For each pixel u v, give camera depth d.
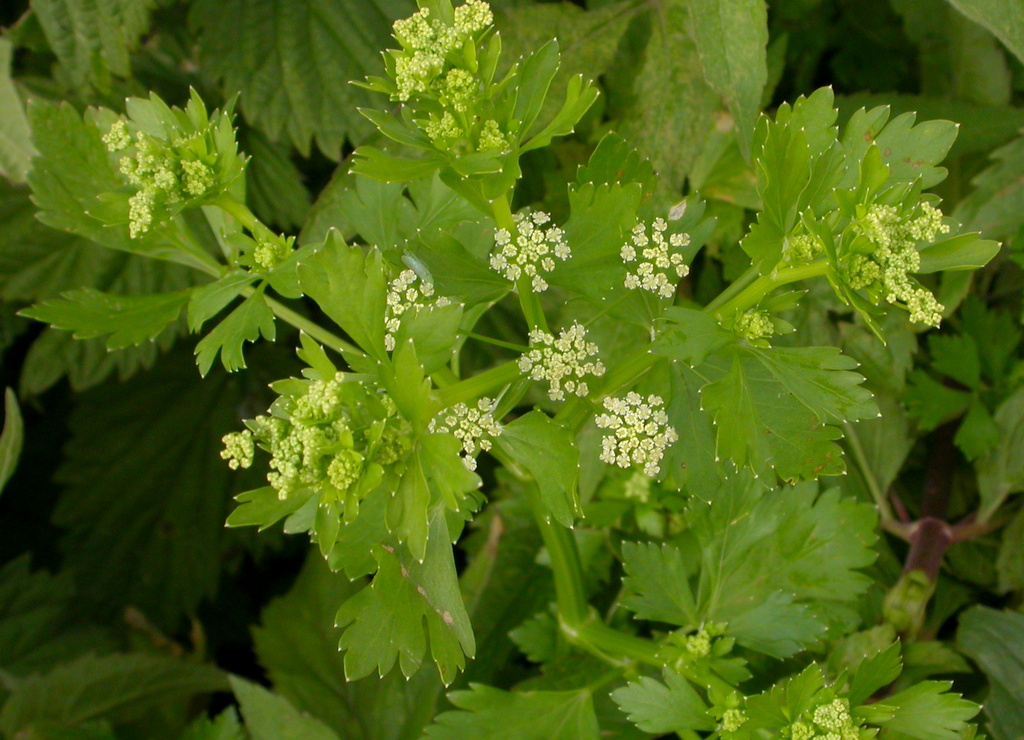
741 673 0.27
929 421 0.32
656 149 0.32
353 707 0.35
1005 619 0.30
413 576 0.24
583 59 0.32
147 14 0.33
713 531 0.28
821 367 0.24
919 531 0.32
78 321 0.26
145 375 0.41
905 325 0.32
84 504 0.39
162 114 0.26
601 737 0.29
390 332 0.24
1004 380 0.33
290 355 0.41
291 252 0.26
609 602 0.32
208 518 0.40
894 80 0.38
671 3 0.32
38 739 0.33
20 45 0.34
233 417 0.41
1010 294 0.35
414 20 0.24
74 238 0.35
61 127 0.27
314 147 0.38
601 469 0.30
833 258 0.24
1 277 0.35
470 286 0.25
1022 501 0.32
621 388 0.25
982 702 0.31
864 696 0.26
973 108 0.34
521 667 0.33
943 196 0.34
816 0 0.36
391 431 0.23
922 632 0.32
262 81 0.33
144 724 0.37
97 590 0.39
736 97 0.29
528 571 0.33
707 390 0.24
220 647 0.41
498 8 0.33
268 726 0.31
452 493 0.23
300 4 0.34
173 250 0.28
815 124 0.25
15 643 0.37
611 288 0.26
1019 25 0.29
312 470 0.23
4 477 0.31
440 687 0.32
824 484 0.32
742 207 0.32
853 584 0.28
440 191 0.27
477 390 0.24
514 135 0.24
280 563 0.42
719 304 0.25
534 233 0.25
